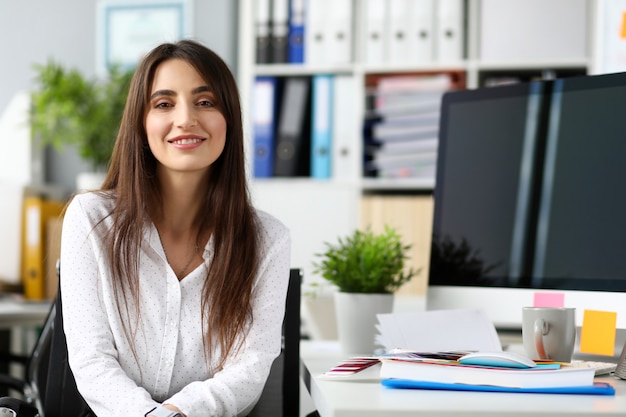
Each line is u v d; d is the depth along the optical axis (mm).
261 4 3672
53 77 3883
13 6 4234
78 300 1483
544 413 963
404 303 3303
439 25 3527
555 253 1554
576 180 1546
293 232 3586
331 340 2117
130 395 1372
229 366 1480
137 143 1567
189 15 4086
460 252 1706
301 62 3635
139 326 1509
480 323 1488
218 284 1524
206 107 1562
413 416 972
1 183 3699
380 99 3551
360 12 3633
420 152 3506
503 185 1663
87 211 1550
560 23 3439
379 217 3508
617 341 1561
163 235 1599
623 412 958
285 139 3617
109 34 4180
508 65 3451
